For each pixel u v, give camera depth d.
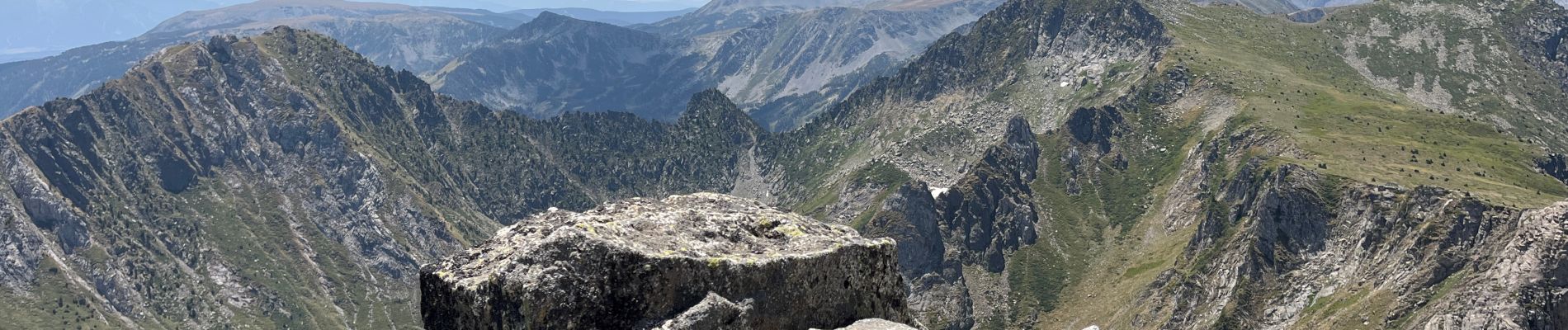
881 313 28.17
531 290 24.12
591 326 24.38
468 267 25.52
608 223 26.03
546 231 26.06
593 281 24.55
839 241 28.03
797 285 26.41
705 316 24.59
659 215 27.05
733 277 25.55
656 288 24.83
